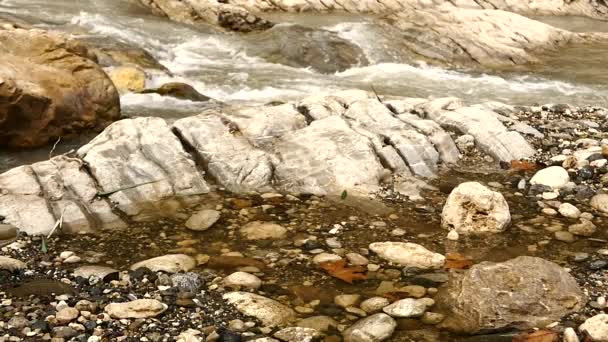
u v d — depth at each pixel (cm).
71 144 844
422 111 890
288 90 1249
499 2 3234
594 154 788
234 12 1812
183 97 1083
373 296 480
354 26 1750
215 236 573
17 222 563
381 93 1303
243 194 660
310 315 452
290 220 609
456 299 461
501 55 1694
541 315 443
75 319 426
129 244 554
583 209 655
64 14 1708
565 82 1479
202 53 1505
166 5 1916
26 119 803
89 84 886
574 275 511
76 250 538
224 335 416
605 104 1278
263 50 1545
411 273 514
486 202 601
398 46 1666
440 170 752
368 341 418
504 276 465
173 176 661
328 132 751
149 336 414
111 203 616
